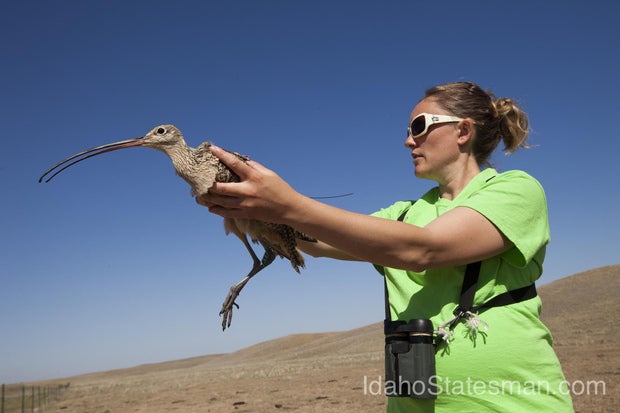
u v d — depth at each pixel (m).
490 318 3.50
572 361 23.41
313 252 4.77
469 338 3.48
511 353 3.45
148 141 5.61
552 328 46.94
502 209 3.43
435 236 3.26
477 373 3.46
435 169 4.03
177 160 4.43
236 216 3.18
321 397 21.02
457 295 3.64
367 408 17.19
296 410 18.22
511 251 3.53
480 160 4.16
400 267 3.28
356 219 3.10
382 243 3.12
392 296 4.06
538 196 3.64
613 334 35.78
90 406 28.78
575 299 63.62
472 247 3.36
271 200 3.00
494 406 3.42
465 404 3.48
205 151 4.43
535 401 3.42
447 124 3.96
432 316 3.70
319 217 3.04
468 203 3.47
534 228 3.54
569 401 3.59
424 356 3.47
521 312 3.55
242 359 105.88
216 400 24.16
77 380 100.25
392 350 3.57
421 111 4.06
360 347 68.62
